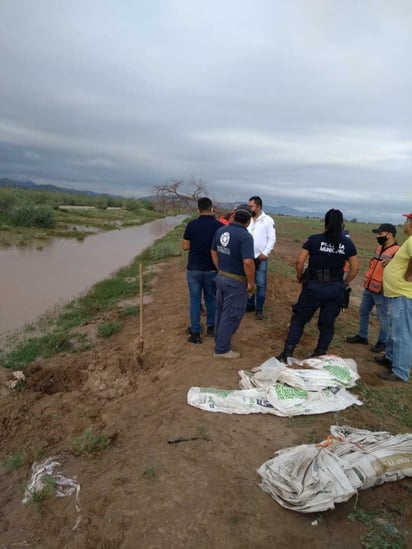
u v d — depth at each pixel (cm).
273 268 1340
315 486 282
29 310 907
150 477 313
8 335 735
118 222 4641
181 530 266
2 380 550
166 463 330
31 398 505
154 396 468
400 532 270
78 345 683
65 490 318
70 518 288
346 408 424
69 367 591
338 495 278
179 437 367
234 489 302
